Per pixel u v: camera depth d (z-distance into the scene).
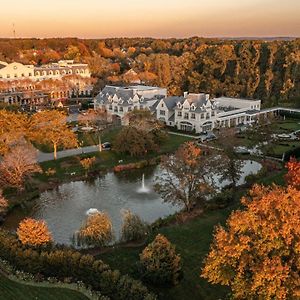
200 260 58.03
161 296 50.09
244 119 158.50
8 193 86.38
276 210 38.03
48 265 53.28
